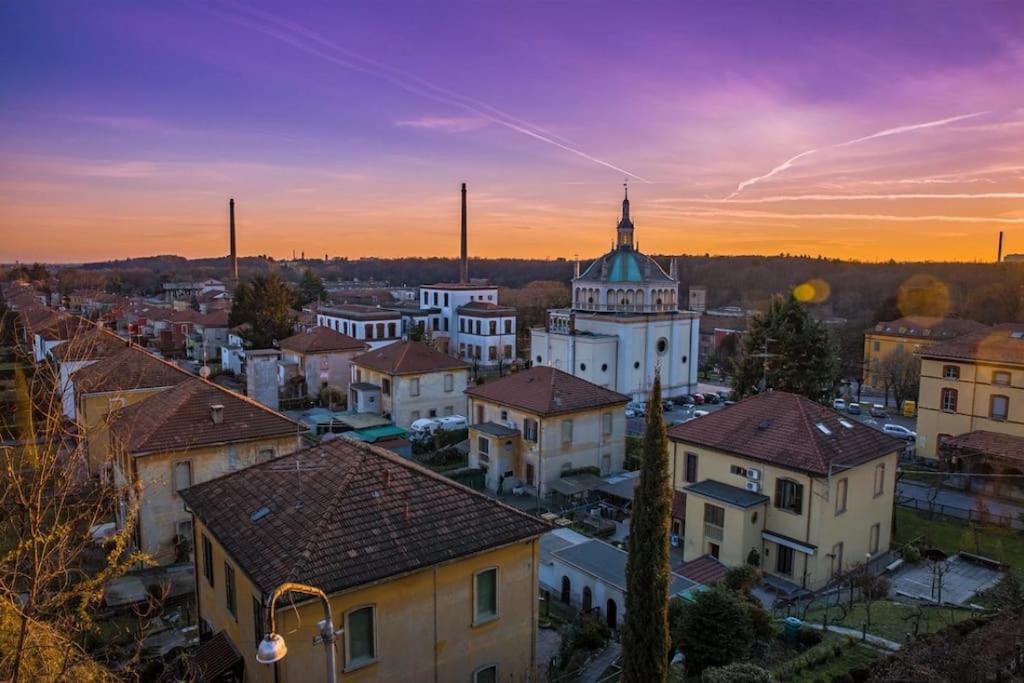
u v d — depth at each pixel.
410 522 20.73
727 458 34.62
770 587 30.75
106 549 31.47
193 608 29.30
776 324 55.97
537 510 43.25
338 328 93.12
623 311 80.94
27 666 13.78
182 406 34.91
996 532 38.34
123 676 19.19
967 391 51.66
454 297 106.00
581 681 23.58
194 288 186.88
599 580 28.98
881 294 148.12
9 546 18.45
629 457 53.62
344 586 17.98
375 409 64.38
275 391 67.62
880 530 35.22
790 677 20.77
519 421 47.44
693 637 22.06
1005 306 107.00
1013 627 22.03
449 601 20.34
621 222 84.75
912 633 24.20
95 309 66.31
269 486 23.06
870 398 85.88
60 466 19.89
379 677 19.11
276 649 11.91
